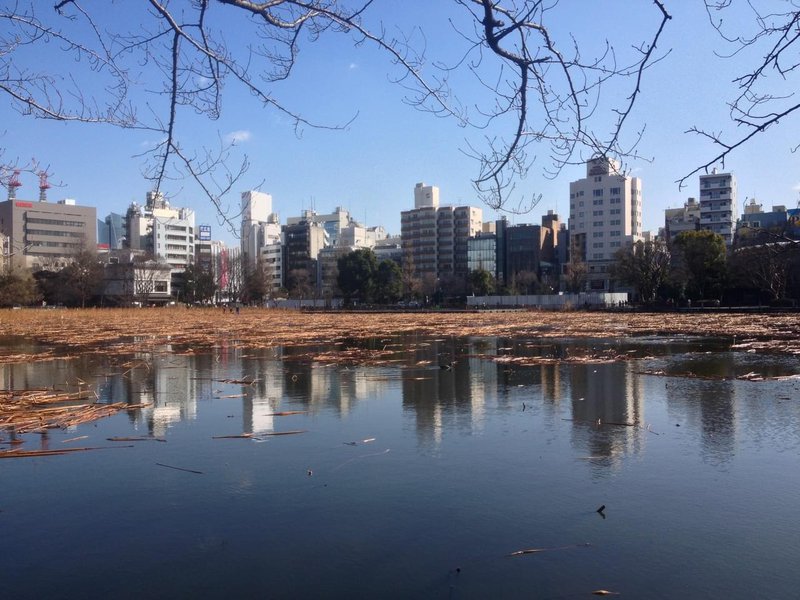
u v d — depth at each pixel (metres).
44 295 74.69
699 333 28.05
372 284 90.00
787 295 52.28
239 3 3.50
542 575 4.18
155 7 3.83
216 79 4.39
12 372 15.20
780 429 8.21
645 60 3.67
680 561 4.37
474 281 92.44
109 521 5.19
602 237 99.19
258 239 131.25
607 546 4.62
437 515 5.25
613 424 8.63
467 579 4.14
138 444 7.70
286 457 7.04
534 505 5.46
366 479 6.21
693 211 97.38
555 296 73.75
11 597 3.98
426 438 7.91
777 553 4.49
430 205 126.88
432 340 25.92
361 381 13.16
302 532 4.92
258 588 4.05
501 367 15.51
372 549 4.60
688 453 7.09
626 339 25.02
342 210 167.00
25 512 5.41
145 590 4.05
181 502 5.61
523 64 3.91
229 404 10.48
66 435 8.22
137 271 78.81
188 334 30.86
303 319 51.59
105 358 18.72
